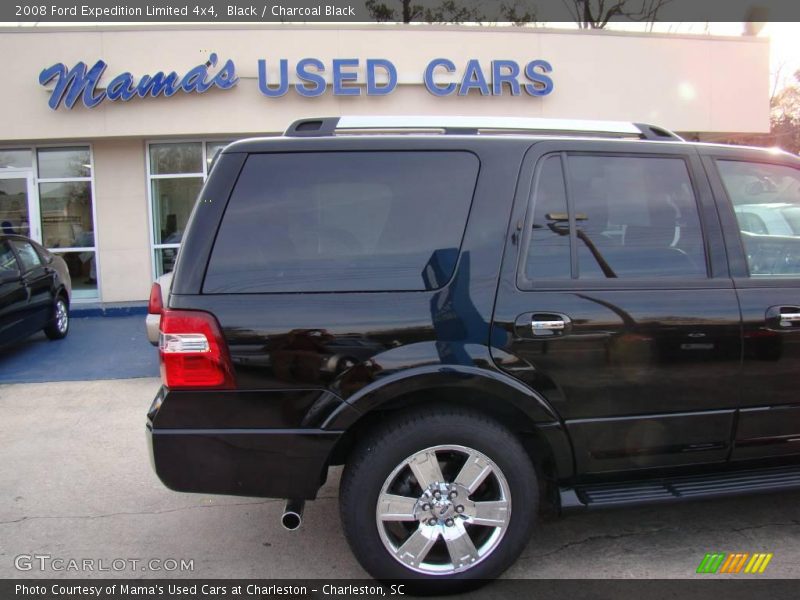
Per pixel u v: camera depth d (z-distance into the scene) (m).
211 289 2.60
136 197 11.41
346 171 2.76
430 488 2.66
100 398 6.01
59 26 10.27
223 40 10.52
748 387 2.90
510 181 2.79
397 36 10.87
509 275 2.71
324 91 10.67
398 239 2.71
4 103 10.38
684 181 3.00
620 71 11.64
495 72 11.02
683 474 2.97
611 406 2.77
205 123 10.61
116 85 10.29
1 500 3.81
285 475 2.62
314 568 3.04
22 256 7.88
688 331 2.81
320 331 2.59
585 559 3.04
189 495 3.87
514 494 2.71
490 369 2.64
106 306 11.02
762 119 12.34
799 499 3.67
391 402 2.68
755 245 3.05
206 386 2.56
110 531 3.42
